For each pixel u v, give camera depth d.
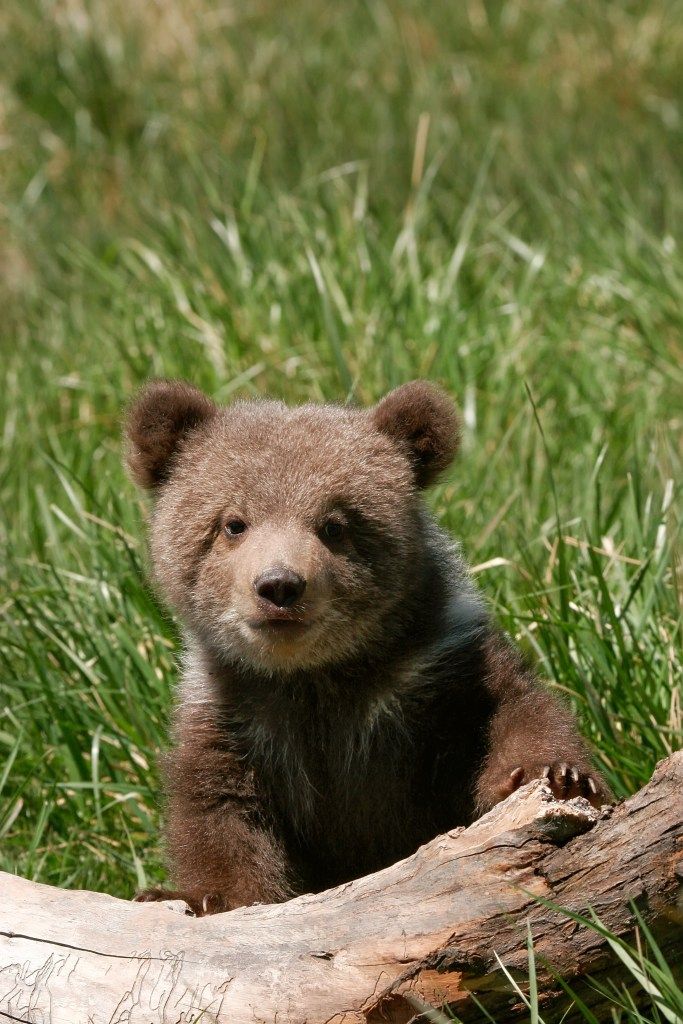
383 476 9.29
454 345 14.97
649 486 12.28
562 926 6.77
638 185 19.67
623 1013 7.01
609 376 15.12
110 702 11.22
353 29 24.20
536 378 14.94
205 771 9.24
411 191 19.36
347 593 8.91
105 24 22.95
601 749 9.91
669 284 16.09
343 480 9.08
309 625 8.66
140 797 10.86
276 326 15.75
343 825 9.42
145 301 17.08
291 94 22.06
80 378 16.17
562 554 10.98
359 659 9.13
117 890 10.27
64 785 10.57
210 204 18.27
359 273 16.27
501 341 15.37
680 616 10.41
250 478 9.09
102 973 7.01
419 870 7.08
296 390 14.84
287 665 8.98
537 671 10.11
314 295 15.88
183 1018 6.85
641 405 14.47
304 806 9.36
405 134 21.16
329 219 17.94
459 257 16.16
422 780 9.13
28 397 15.97
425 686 9.08
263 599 8.52
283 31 23.77
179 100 21.89
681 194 19.41
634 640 10.29
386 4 24.97
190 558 9.25
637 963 6.80
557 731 8.45
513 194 19.89
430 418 9.65
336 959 6.91
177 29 23.27
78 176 20.77
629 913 6.71
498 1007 6.89
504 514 11.91
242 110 21.62
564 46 24.27
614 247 16.97
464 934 6.82
